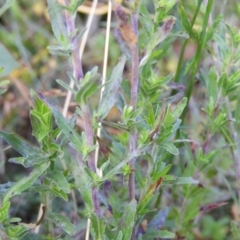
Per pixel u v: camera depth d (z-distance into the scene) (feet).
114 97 1.42
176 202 2.03
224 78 1.69
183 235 1.90
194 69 1.84
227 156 2.24
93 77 1.31
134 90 1.47
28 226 1.62
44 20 2.85
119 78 1.42
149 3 2.42
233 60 1.69
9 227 1.50
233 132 1.86
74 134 1.44
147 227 1.70
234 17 2.39
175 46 2.87
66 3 1.37
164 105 1.46
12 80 2.59
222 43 1.71
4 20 2.83
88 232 1.72
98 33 2.71
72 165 1.47
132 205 1.49
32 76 2.62
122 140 1.78
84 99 1.36
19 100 2.64
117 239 1.47
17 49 2.73
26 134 2.63
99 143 1.57
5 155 2.46
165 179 1.56
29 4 2.85
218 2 2.49
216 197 2.25
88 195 1.49
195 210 1.87
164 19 1.55
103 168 1.47
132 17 1.41
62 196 1.53
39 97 1.47
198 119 2.31
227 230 2.32
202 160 1.79
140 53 1.73
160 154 1.63
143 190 1.58
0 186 1.51
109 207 1.62
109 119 2.49
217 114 1.87
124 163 1.45
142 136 1.48
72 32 1.37
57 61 2.76
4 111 2.63
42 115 1.47
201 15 2.31
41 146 1.49
